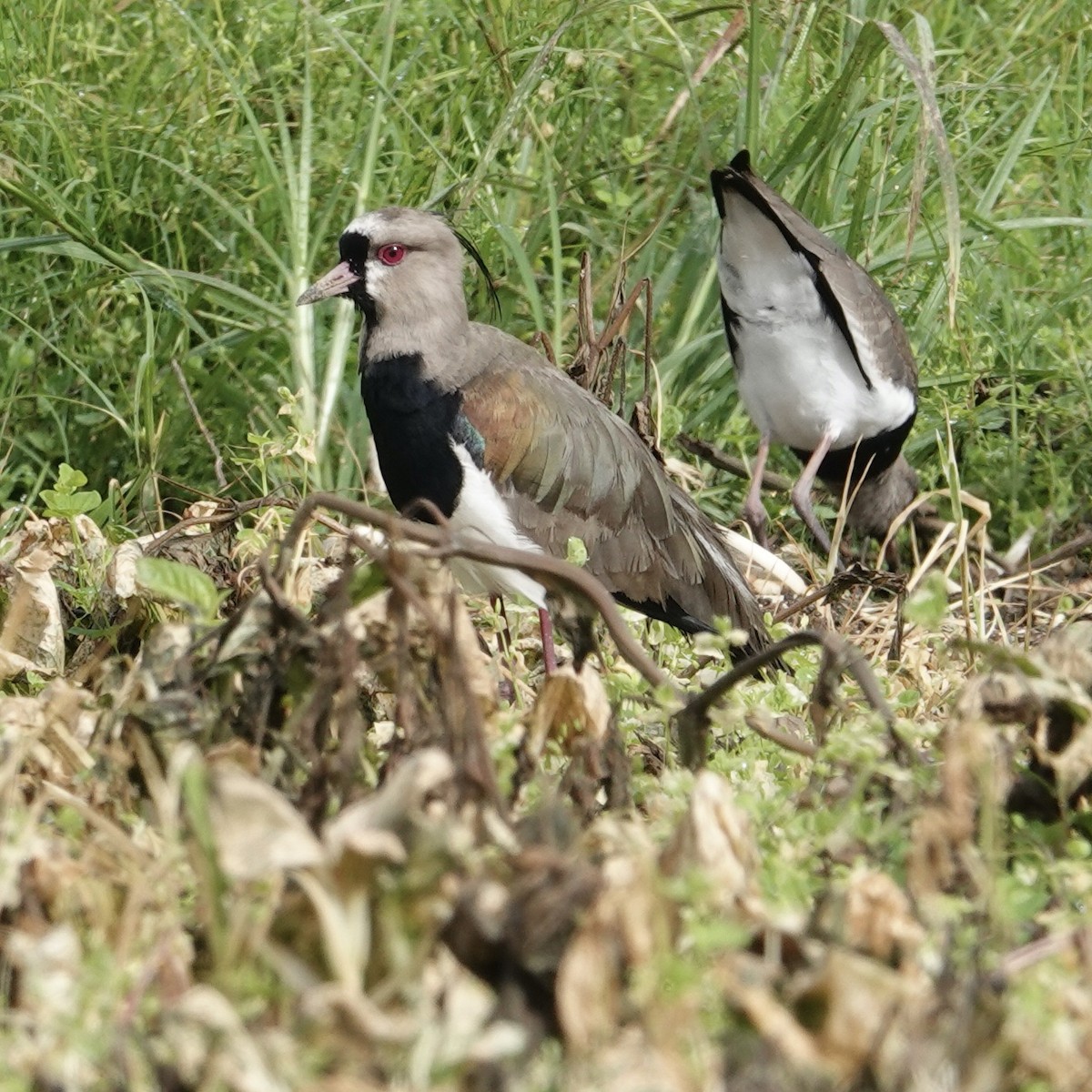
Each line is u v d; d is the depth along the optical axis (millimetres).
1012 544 14109
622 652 6680
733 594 11375
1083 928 5660
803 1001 5027
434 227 10961
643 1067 4738
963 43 17516
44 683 8719
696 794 5840
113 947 5703
